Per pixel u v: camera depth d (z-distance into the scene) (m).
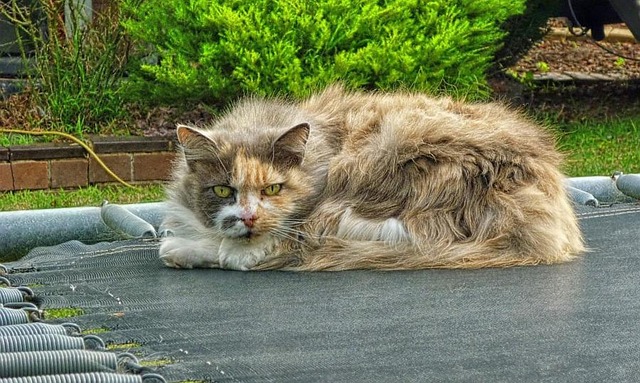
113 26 3.13
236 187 1.56
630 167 3.07
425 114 1.66
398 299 1.38
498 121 1.68
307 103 1.76
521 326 1.28
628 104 3.95
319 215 1.59
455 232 1.58
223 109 2.77
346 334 1.25
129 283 1.47
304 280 1.49
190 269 1.57
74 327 1.26
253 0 2.69
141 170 2.90
